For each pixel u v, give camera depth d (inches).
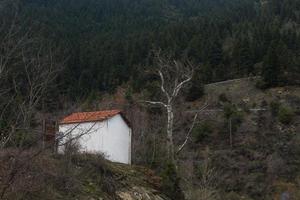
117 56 3149.6
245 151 1961.1
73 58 2792.8
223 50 3385.8
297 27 3941.9
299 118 2194.9
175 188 962.1
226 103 2469.2
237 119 2190.0
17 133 501.0
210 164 1768.0
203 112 2281.0
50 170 668.7
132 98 2246.6
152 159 1173.1
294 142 1999.3
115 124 1001.5
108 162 914.1
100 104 1940.2
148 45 3282.5
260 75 2775.6
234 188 1721.2
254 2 5762.8
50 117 549.0
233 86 2728.8
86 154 833.5
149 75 2571.4
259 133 2095.2
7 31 560.1
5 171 513.3
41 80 544.4
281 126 2134.6
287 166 1847.9
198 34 3533.5
